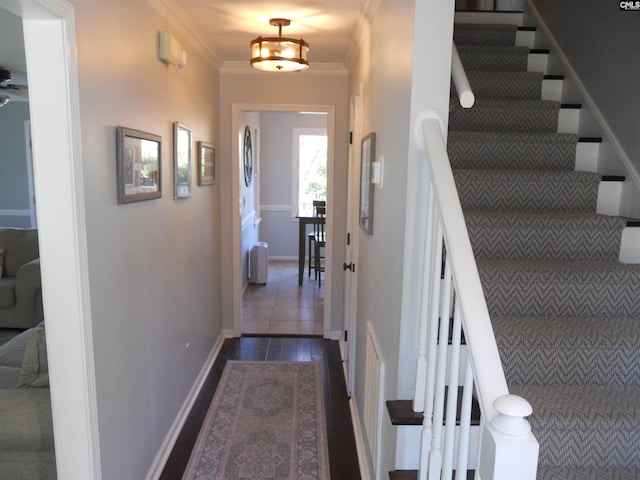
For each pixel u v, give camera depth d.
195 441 2.71
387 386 1.90
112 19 1.75
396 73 1.78
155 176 2.27
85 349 1.54
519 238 2.09
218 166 4.07
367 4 2.39
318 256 6.61
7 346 2.85
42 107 1.42
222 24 2.84
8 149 5.99
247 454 2.61
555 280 1.85
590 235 2.09
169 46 2.32
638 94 2.27
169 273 2.57
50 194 1.45
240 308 4.43
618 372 1.67
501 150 2.55
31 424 1.78
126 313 1.93
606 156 2.52
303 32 3.01
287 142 7.80
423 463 1.41
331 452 2.67
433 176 1.32
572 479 1.41
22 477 1.83
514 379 1.67
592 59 2.69
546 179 2.33
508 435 0.83
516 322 1.80
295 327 4.75
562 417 1.45
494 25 3.39
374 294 2.27
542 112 2.81
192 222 3.10
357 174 3.10
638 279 1.86
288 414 3.05
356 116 3.16
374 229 2.32
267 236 8.02
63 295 1.50
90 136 1.57
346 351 3.62
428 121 1.48
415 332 1.61
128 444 1.98
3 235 4.53
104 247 1.70
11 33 2.47
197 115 3.21
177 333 2.76
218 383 3.47
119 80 1.83
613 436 1.45
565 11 3.02
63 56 1.39
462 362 1.64
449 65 1.48
